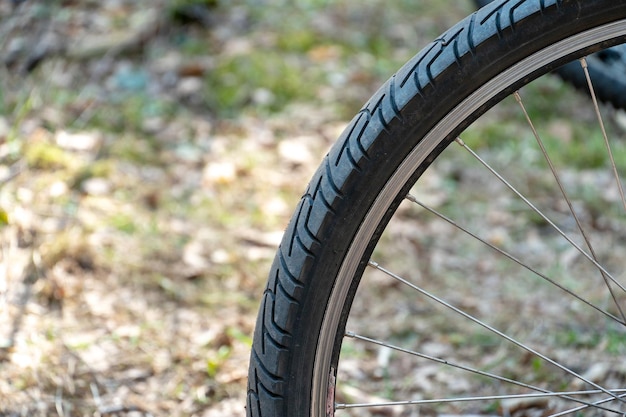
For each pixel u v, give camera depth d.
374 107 1.35
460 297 2.52
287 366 1.39
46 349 2.16
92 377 2.09
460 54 1.31
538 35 1.30
